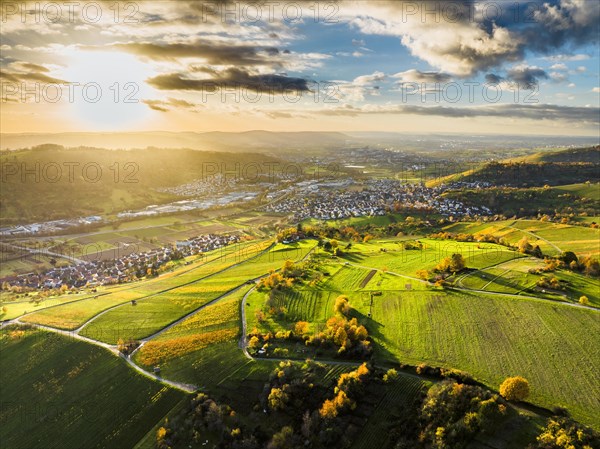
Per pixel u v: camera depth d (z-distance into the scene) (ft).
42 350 430.20
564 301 384.27
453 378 296.51
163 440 282.56
